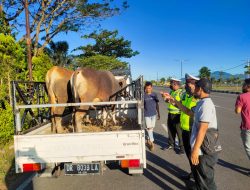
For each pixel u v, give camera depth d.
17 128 5.27
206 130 4.12
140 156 5.17
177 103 5.29
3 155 7.80
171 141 8.54
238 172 6.47
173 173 6.45
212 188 4.40
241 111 6.05
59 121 6.88
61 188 5.67
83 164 5.20
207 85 4.25
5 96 10.18
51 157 5.14
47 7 17.70
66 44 24.12
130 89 9.61
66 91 6.85
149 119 8.34
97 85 6.51
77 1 18.34
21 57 11.95
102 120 8.14
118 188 5.59
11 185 5.92
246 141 6.01
